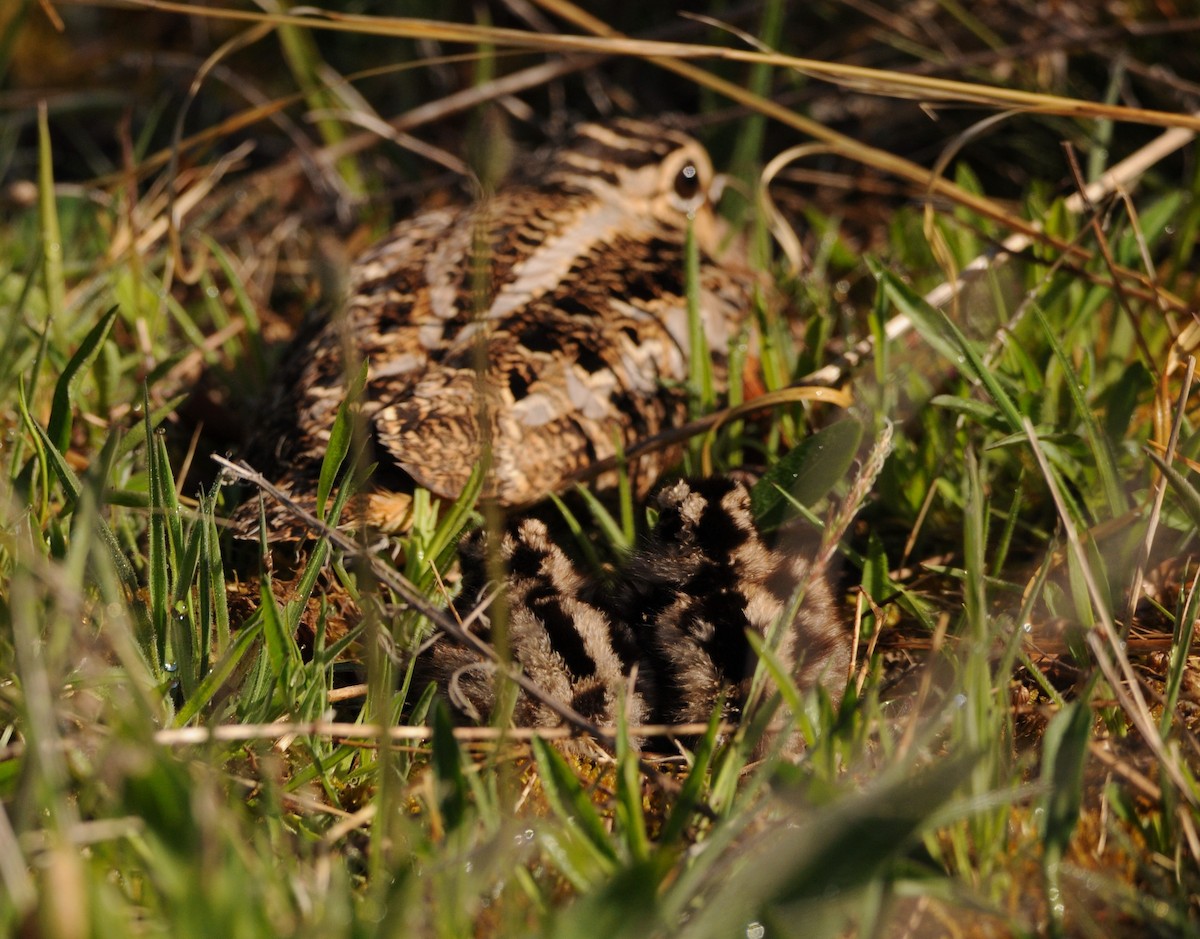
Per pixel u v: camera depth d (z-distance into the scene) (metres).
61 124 16.50
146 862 5.05
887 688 7.22
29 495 7.66
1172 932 5.32
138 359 10.77
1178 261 11.45
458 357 9.04
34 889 4.99
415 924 4.99
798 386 9.23
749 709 6.36
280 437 8.97
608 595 8.01
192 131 16.33
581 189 12.06
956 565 8.87
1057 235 10.73
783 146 15.76
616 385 9.38
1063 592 7.91
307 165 14.84
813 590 7.70
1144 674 7.48
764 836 5.36
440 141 16.16
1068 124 13.94
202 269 12.38
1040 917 5.54
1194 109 13.27
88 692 6.37
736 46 15.79
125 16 17.11
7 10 16.31
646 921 4.48
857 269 12.90
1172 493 8.07
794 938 4.60
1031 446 7.10
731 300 11.02
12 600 6.43
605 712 7.11
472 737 6.34
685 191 12.89
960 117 14.77
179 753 6.16
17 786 5.49
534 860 5.82
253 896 4.65
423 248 10.41
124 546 8.42
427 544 8.21
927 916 5.52
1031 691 7.42
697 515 7.48
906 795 4.76
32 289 11.45
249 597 8.18
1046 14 14.27
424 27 10.26
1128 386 8.98
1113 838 5.97
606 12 16.58
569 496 9.23
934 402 8.64
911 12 15.07
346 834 6.12
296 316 13.16
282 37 14.89
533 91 16.80
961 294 10.12
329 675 7.20
